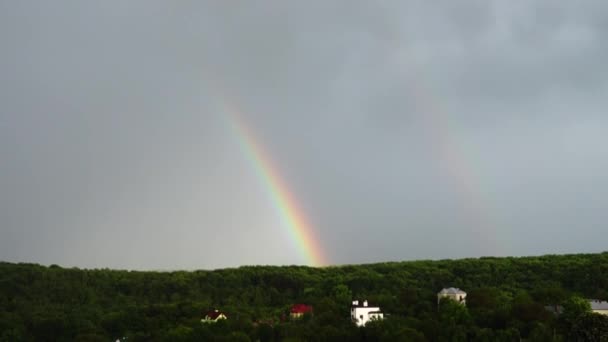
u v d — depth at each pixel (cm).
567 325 14150
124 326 19538
